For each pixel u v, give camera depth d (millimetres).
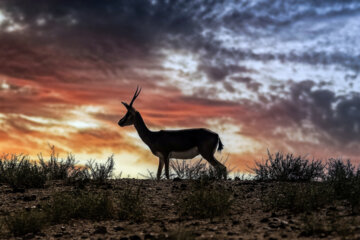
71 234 6188
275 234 5379
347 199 7301
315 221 5754
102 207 7293
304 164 10148
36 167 9992
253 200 8000
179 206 7590
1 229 6551
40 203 7832
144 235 5711
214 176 10602
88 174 10320
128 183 9898
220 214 6918
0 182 10117
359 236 4875
